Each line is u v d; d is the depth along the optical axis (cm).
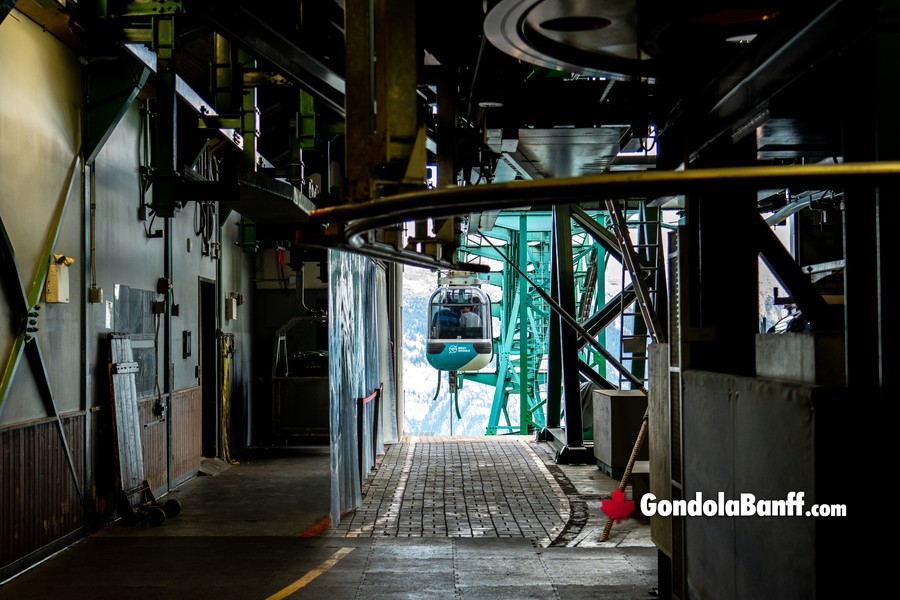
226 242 1323
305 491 1014
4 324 622
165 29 713
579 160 764
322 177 1192
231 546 728
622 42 396
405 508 902
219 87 884
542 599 569
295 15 589
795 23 322
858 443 298
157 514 816
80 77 767
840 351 328
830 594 296
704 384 442
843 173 222
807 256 841
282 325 1516
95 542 743
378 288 1453
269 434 1494
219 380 1257
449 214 276
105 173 825
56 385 718
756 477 360
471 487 1032
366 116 306
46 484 685
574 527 805
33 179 677
